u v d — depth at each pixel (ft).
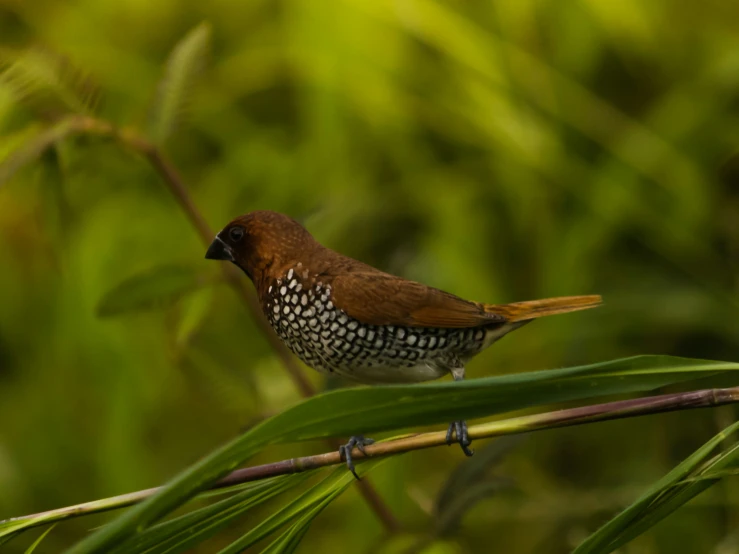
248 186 34.91
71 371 34.27
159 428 33.99
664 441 31.19
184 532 15.74
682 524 29.99
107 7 36.27
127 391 32.81
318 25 33.68
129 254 33.73
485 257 32.42
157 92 24.99
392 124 33.78
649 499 14.88
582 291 31.45
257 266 24.08
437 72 33.76
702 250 31.60
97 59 35.19
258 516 32.37
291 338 24.02
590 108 32.73
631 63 33.47
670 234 31.37
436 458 32.48
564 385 14.52
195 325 25.07
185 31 36.29
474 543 31.22
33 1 36.14
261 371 31.40
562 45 33.24
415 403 13.82
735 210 31.76
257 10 36.06
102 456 32.35
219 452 12.81
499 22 33.35
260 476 16.26
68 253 32.55
